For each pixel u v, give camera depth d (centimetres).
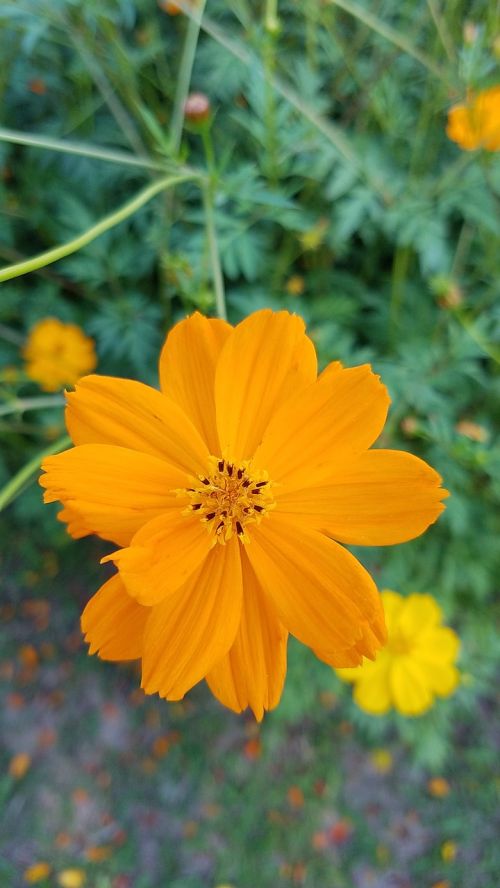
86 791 27
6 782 27
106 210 22
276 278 21
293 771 27
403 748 27
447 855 26
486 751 26
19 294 23
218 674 10
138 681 27
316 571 9
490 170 18
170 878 26
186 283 14
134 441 10
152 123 14
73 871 26
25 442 25
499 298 22
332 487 10
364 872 26
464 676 22
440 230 19
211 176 14
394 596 19
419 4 21
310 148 18
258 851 26
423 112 20
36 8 16
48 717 27
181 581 9
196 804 26
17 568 28
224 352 9
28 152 22
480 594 23
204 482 10
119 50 18
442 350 20
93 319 21
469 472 21
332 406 9
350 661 9
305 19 21
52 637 28
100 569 28
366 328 23
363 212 20
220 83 19
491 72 17
